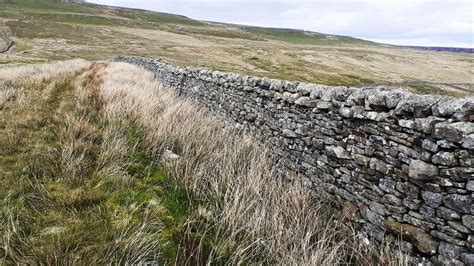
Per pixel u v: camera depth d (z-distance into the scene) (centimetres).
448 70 10838
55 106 928
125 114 868
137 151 652
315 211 500
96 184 500
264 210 457
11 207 412
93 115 847
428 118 373
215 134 812
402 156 406
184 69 1480
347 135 509
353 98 493
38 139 644
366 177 465
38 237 366
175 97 1301
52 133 690
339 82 6688
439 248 361
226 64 7019
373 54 13350
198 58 7306
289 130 673
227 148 705
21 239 358
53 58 5138
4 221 385
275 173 659
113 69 1973
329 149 543
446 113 357
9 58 4269
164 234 409
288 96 672
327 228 454
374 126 453
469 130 329
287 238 429
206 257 383
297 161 643
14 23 9250
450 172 347
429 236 374
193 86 1326
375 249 432
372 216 448
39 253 336
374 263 419
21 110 840
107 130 708
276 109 734
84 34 9206
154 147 671
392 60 12131
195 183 529
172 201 490
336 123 530
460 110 344
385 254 414
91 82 1373
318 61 9838
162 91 1328
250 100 866
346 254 439
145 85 1418
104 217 416
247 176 577
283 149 697
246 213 471
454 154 343
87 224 397
